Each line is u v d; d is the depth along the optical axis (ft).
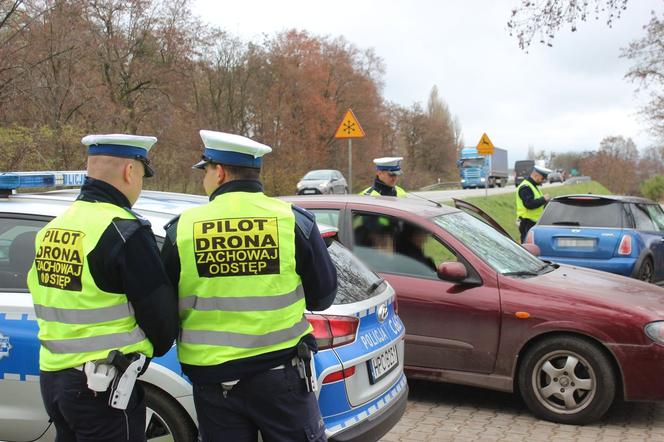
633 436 14.06
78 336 7.06
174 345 9.87
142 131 76.07
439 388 17.69
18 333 10.14
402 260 16.12
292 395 7.41
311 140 143.74
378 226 16.63
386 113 176.65
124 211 7.32
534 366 14.80
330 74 156.66
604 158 241.14
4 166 44.47
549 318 14.47
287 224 7.58
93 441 7.23
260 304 7.34
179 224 7.61
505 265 15.97
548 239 28.78
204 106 114.62
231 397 7.35
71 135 49.75
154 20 82.58
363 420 10.03
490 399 16.71
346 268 11.48
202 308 7.40
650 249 28.02
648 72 90.02
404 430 14.42
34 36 52.31
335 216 17.15
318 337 9.65
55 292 7.23
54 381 7.23
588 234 27.91
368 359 10.33
